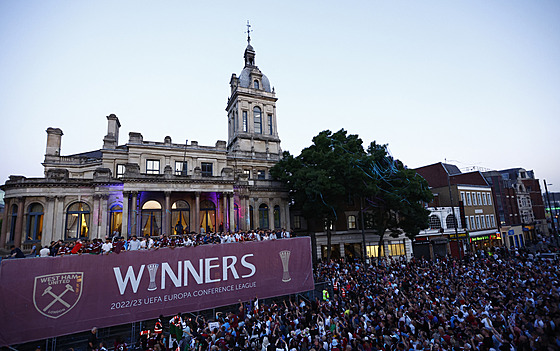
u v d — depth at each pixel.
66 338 16.91
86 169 39.41
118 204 33.06
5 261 14.78
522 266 25.39
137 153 36.16
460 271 25.34
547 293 16.33
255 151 45.91
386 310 16.12
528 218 66.00
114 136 36.75
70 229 31.53
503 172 76.81
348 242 42.59
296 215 44.56
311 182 33.53
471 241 47.78
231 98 51.66
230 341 14.33
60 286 15.59
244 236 25.56
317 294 23.69
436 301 16.22
